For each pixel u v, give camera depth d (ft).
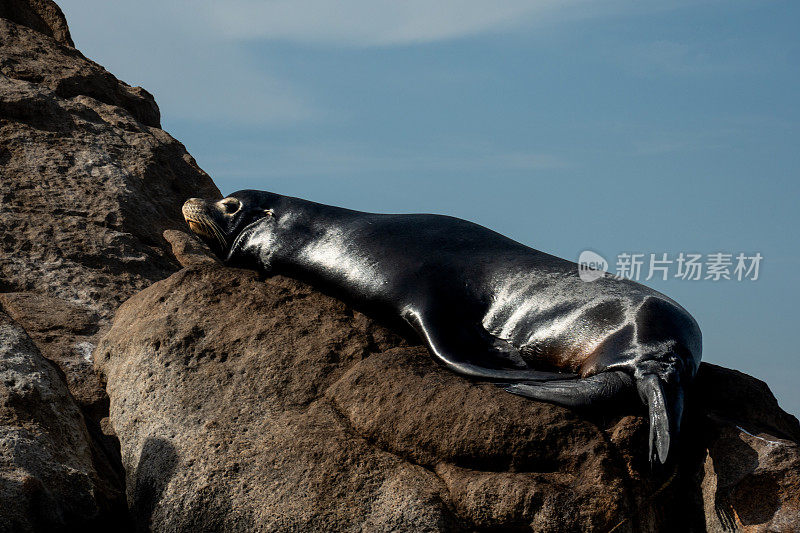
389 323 27.27
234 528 22.41
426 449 22.85
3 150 39.93
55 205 38.17
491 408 22.66
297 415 24.26
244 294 27.84
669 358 22.90
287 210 30.22
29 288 34.22
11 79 44.37
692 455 23.62
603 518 21.06
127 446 25.64
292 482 22.52
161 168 44.75
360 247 28.14
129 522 24.62
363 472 22.44
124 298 35.24
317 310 27.61
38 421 24.14
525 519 21.11
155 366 26.18
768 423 25.07
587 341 24.41
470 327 25.93
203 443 23.97
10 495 21.39
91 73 48.26
